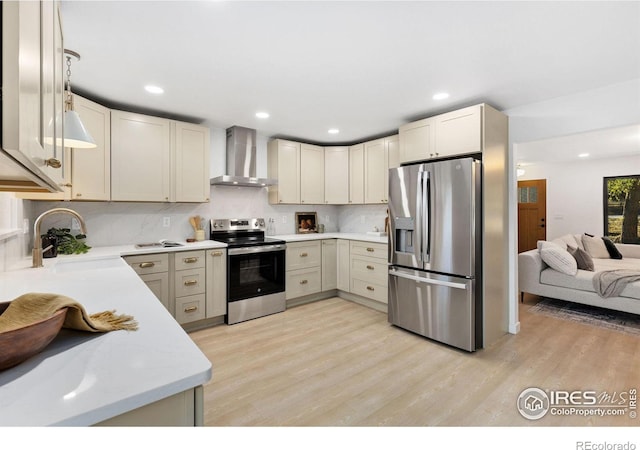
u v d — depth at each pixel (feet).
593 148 15.11
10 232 5.41
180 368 2.20
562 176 20.22
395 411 5.98
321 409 6.04
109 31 5.70
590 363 7.89
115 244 10.22
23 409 1.71
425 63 6.94
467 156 9.41
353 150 14.06
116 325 2.97
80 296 4.02
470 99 9.08
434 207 9.17
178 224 11.55
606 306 11.39
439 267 9.07
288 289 12.37
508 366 7.75
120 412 1.82
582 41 6.03
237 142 12.03
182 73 7.43
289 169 13.57
